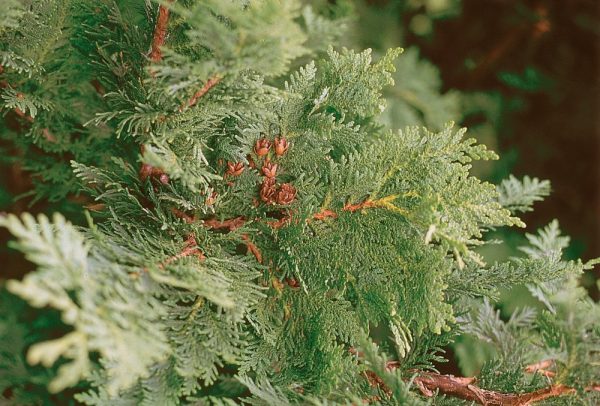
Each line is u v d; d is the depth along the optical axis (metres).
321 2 0.79
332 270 0.63
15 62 0.65
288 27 0.57
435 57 0.96
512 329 0.71
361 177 0.63
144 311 0.56
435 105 0.85
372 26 0.85
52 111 0.67
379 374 0.60
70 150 0.68
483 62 0.93
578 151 0.97
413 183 0.62
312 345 0.63
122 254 0.58
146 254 0.59
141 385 0.60
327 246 0.63
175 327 0.60
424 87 0.85
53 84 0.67
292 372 0.63
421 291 0.61
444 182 0.62
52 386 0.52
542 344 0.67
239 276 0.62
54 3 0.63
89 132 0.68
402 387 0.59
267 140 0.64
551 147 0.97
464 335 0.77
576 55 0.96
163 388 0.59
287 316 0.64
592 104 0.96
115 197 0.63
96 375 0.59
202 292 0.58
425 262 0.61
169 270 0.59
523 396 0.63
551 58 0.97
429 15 0.89
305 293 0.63
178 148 0.62
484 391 0.64
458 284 0.66
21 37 0.64
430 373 0.65
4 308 0.74
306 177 0.65
